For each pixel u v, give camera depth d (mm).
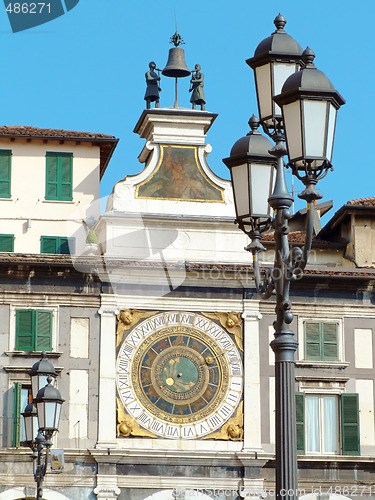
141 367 50312
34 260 49875
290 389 20203
